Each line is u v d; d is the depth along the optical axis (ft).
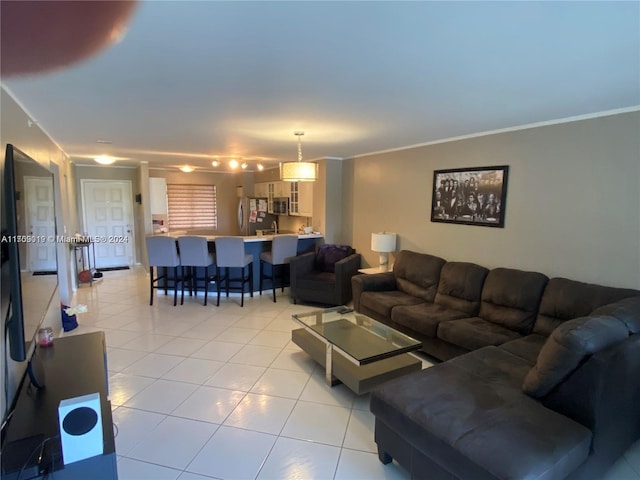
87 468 4.72
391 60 5.99
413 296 13.71
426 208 14.62
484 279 11.64
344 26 4.78
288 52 5.64
